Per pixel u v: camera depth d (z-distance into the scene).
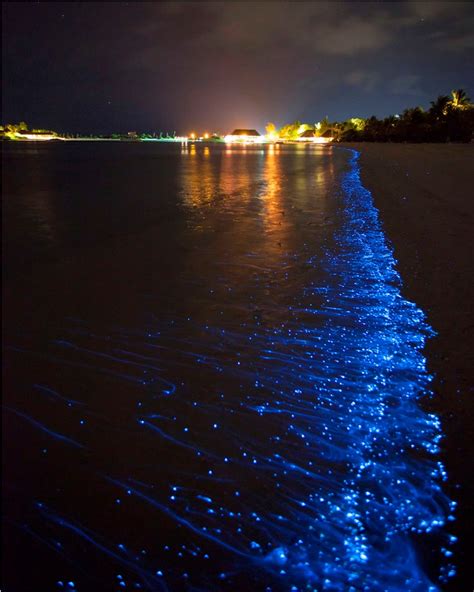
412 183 15.02
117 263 6.61
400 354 3.63
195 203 12.81
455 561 1.87
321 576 1.83
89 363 3.62
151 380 3.35
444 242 7.11
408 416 2.84
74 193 15.76
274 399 3.07
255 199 13.29
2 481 2.35
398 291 5.08
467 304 4.61
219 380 3.34
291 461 2.49
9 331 4.23
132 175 23.52
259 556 1.93
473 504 2.16
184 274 5.99
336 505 2.18
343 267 6.06
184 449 2.61
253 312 4.64
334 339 3.95
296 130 140.75
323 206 11.42
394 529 2.03
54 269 6.31
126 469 2.45
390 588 1.78
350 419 2.84
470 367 3.39
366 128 84.00
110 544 2.00
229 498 2.24
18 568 1.89
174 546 1.98
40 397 3.14
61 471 2.44
